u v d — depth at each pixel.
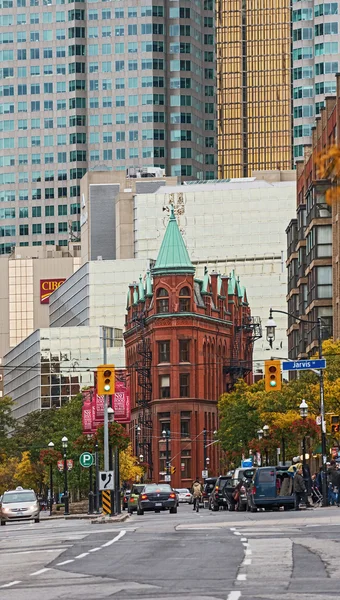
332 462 122.50
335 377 133.38
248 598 35.84
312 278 171.75
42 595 38.53
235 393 186.88
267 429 151.12
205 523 81.69
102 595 38.00
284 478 98.50
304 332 185.50
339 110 153.12
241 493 107.69
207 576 42.94
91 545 61.75
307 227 176.88
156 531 73.06
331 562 46.72
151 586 40.25
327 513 87.94
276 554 50.97
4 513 115.25
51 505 156.25
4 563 53.00
